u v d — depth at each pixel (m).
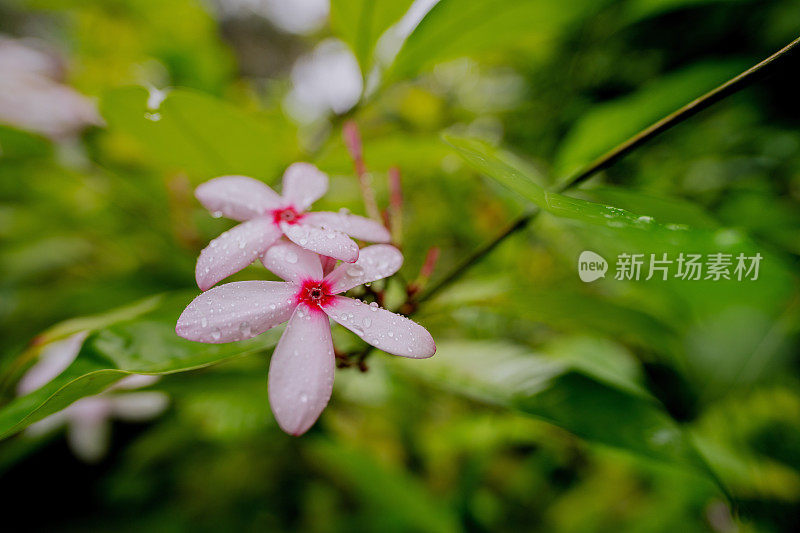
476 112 0.31
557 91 0.29
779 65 0.09
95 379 0.09
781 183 0.23
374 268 0.10
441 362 0.15
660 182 0.25
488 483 0.23
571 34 0.28
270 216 0.10
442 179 0.25
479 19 0.14
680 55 0.26
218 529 0.23
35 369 0.15
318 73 0.35
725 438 0.20
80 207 0.24
